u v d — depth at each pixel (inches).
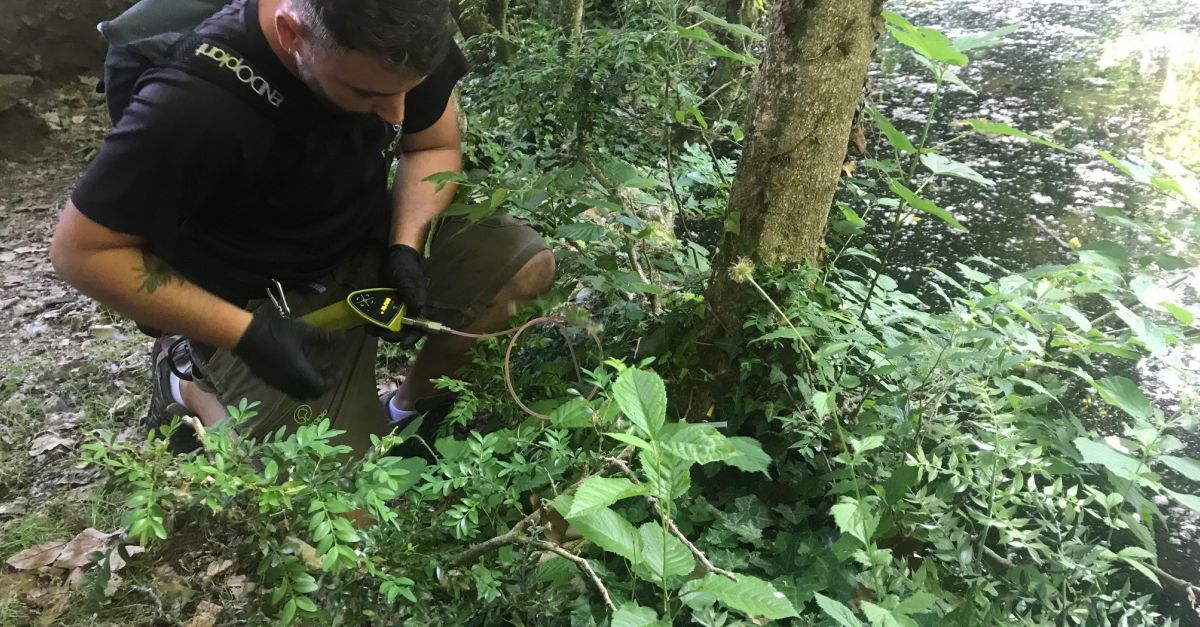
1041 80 135.3
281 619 34.6
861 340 57.7
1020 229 96.6
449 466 47.3
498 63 121.4
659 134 99.3
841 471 51.9
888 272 91.5
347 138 58.2
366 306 63.6
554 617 44.1
